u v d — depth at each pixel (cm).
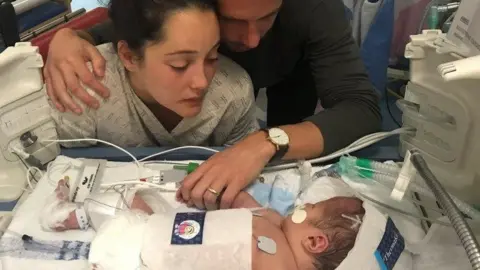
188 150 120
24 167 113
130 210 98
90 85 113
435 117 106
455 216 80
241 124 130
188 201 104
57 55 114
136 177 111
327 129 113
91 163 113
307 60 137
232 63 123
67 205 101
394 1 180
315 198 105
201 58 101
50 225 99
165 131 124
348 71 125
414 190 107
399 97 197
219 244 87
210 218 92
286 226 94
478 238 96
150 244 88
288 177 110
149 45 101
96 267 88
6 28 137
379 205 106
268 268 87
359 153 119
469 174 105
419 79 105
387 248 89
